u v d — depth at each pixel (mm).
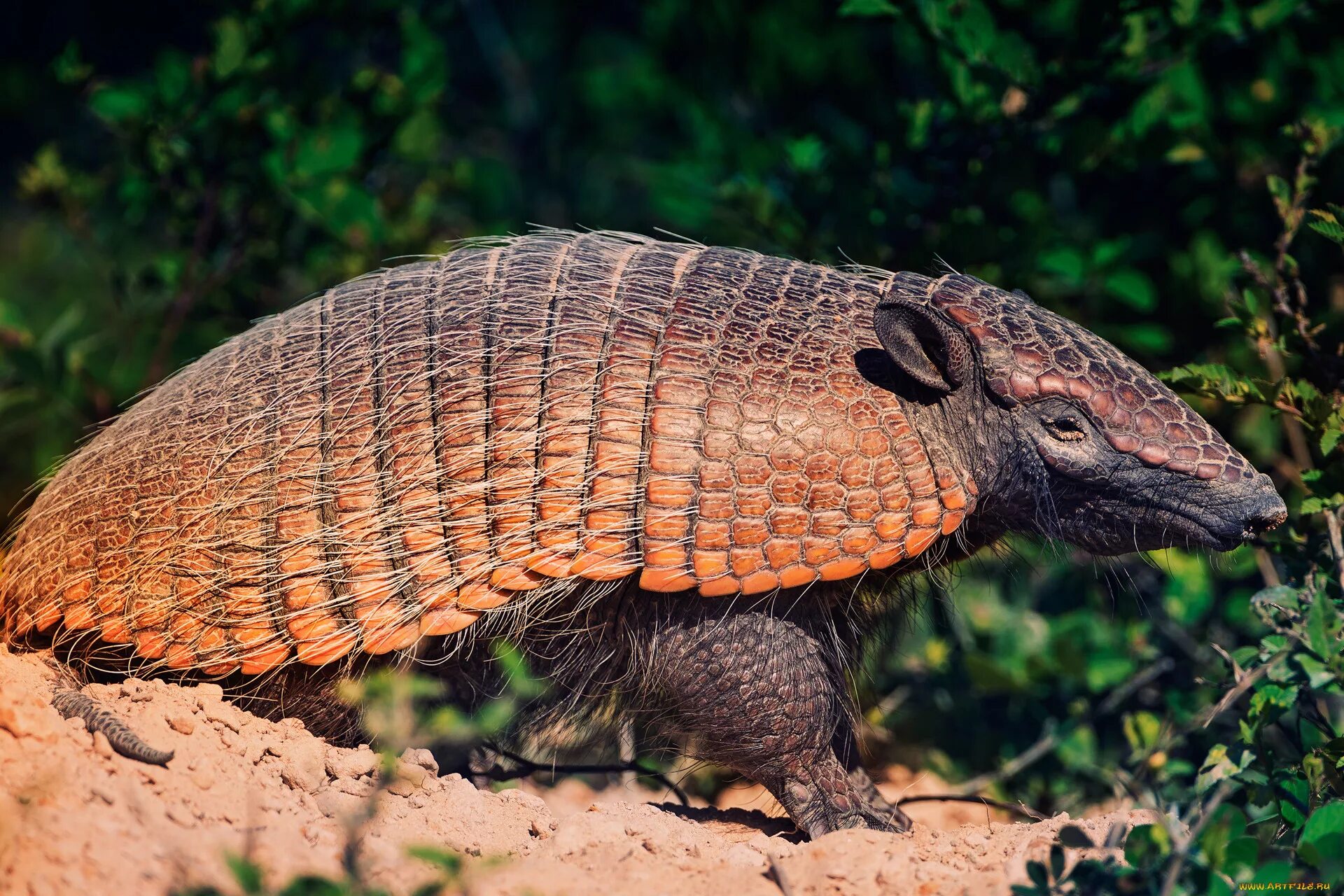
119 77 19516
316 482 7840
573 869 6789
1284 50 12266
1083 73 11508
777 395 7680
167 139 13156
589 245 8680
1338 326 11781
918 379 7703
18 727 6574
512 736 9164
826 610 8227
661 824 7672
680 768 10164
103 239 16109
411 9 14305
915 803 11367
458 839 7277
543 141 20297
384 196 14719
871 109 13453
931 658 12211
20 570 8477
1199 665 11750
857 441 7664
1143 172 13148
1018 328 7863
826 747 8266
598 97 19125
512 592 7809
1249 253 12008
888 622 9219
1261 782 7816
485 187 16125
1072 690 12031
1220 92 12664
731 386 7684
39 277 22797
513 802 7965
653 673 8117
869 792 8969
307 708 8328
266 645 7926
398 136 14031
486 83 21906
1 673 7469
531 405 7766
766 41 14641
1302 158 10430
